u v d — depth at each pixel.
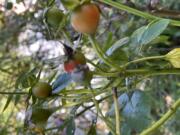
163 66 0.16
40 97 0.15
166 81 0.37
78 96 0.16
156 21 0.16
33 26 0.36
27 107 0.16
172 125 0.35
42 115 0.15
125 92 0.16
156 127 0.13
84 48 0.32
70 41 0.14
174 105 0.13
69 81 0.16
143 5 0.26
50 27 0.14
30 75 0.16
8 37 0.42
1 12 0.37
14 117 0.33
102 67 0.15
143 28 0.17
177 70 0.15
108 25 0.32
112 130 0.13
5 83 0.36
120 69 0.14
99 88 0.16
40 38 0.41
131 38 0.17
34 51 0.43
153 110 0.37
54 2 0.14
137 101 0.16
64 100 0.16
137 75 0.15
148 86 0.34
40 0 0.26
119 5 0.16
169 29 0.34
